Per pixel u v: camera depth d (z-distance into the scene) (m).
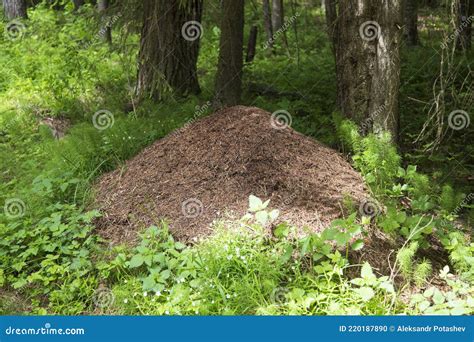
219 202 5.36
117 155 6.59
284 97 8.85
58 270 4.90
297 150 5.82
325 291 4.46
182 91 8.66
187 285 4.63
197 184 5.57
